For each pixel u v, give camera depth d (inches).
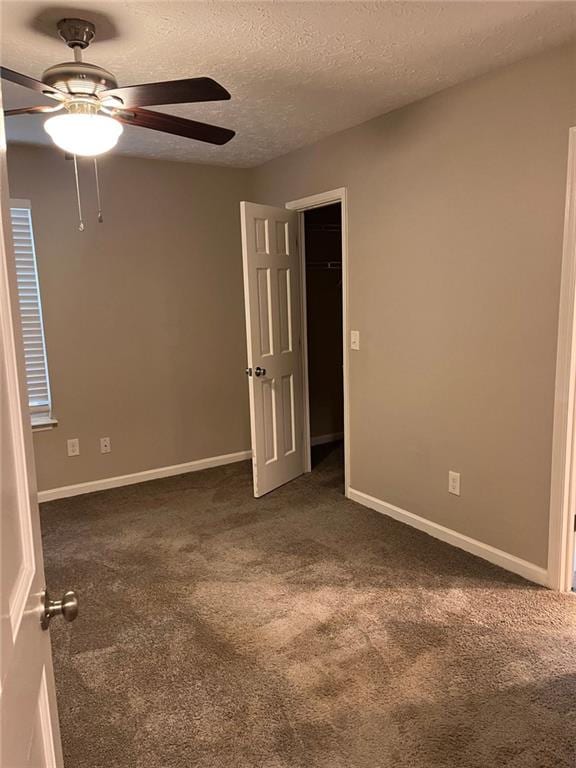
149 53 90.4
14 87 102.7
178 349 173.3
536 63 94.1
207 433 181.8
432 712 74.1
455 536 121.3
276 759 67.7
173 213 167.8
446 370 118.6
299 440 169.6
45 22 78.9
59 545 126.6
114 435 164.7
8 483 31.2
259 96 112.2
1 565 28.3
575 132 89.7
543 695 76.7
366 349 140.0
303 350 167.8
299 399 167.8
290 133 139.1
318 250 199.8
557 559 101.1
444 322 117.6
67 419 156.8
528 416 103.0
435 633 90.7
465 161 108.7
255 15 78.3
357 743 69.7
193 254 172.7
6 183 35.2
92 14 76.8
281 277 156.4
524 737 69.8
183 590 106.3
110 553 122.2
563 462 97.7
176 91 74.9
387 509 139.6
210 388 180.7
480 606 97.9
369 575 109.7
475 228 108.5
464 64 98.0
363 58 94.3
